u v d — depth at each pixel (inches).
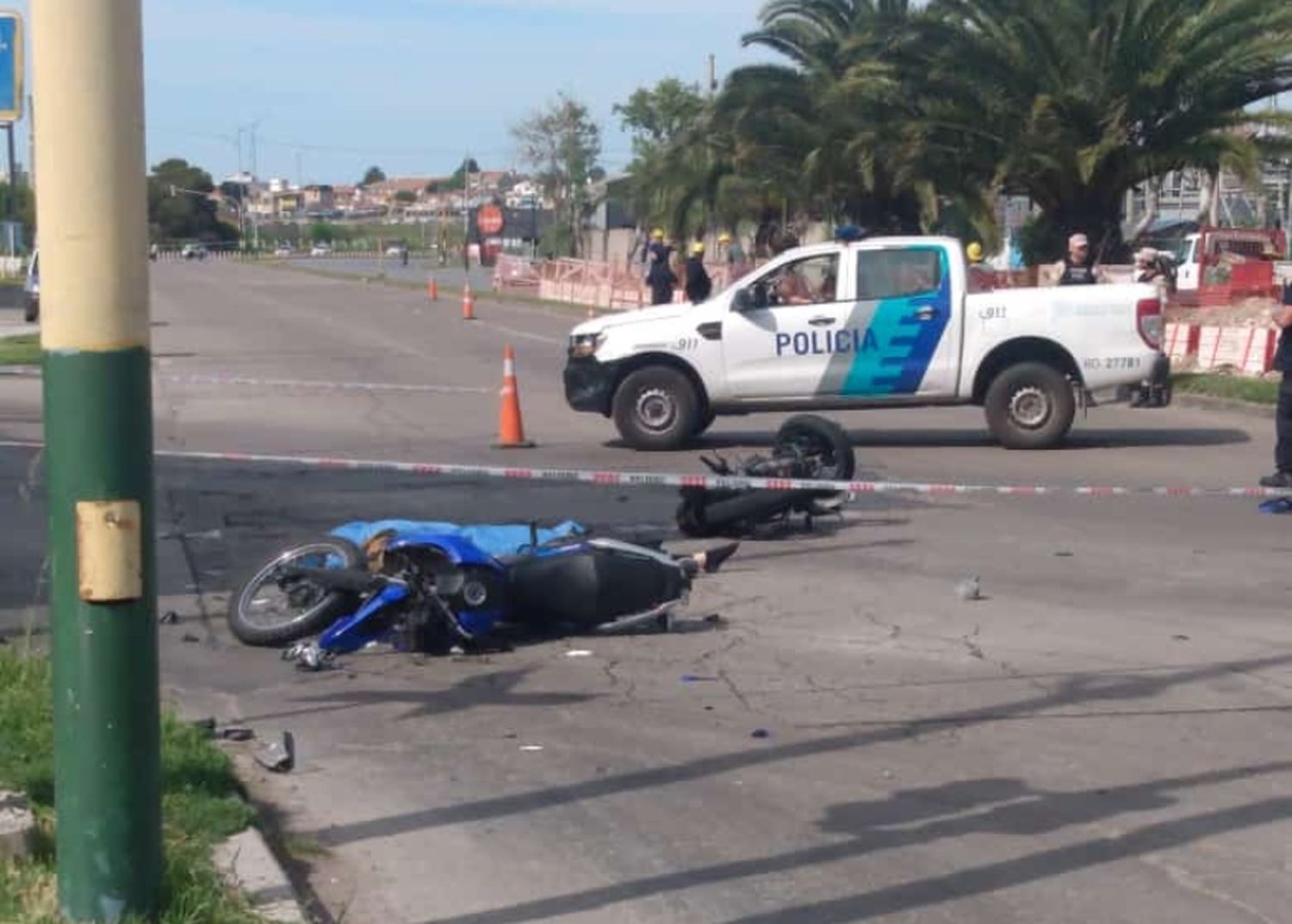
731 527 480.4
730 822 253.1
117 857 183.0
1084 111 1251.2
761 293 679.7
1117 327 668.7
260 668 343.3
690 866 235.0
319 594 360.8
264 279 2940.5
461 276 3011.8
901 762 281.6
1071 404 674.2
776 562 450.0
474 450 684.1
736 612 392.8
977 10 1288.1
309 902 216.1
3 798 221.0
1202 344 965.8
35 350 1158.3
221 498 555.5
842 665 345.4
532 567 363.9
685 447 685.9
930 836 247.0
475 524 490.0
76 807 182.2
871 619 385.4
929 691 325.1
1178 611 393.4
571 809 258.2
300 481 593.9
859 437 723.4
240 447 687.7
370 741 294.2
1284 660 348.2
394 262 4340.6
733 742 293.0
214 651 356.5
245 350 1278.3
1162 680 333.1
